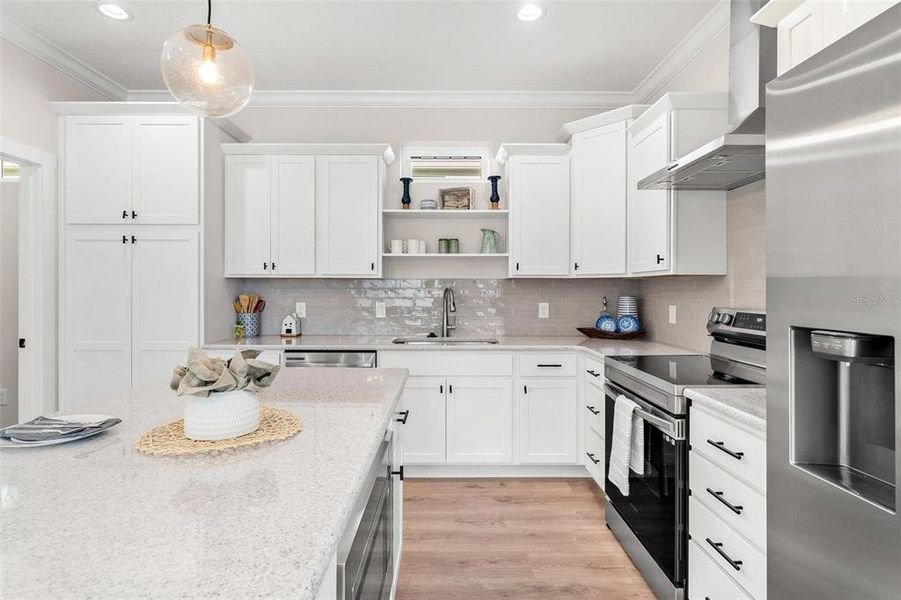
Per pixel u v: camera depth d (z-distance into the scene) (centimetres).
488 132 384
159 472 94
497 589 199
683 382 179
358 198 346
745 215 246
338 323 381
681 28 282
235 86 161
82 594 56
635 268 301
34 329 301
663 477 186
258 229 344
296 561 63
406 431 314
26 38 283
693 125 257
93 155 311
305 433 118
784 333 104
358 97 376
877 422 96
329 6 262
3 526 72
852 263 86
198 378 111
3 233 384
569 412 316
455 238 380
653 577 197
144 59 317
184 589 57
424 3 260
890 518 80
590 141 327
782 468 106
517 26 281
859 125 85
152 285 313
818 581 97
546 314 382
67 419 126
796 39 138
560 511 271
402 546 230
